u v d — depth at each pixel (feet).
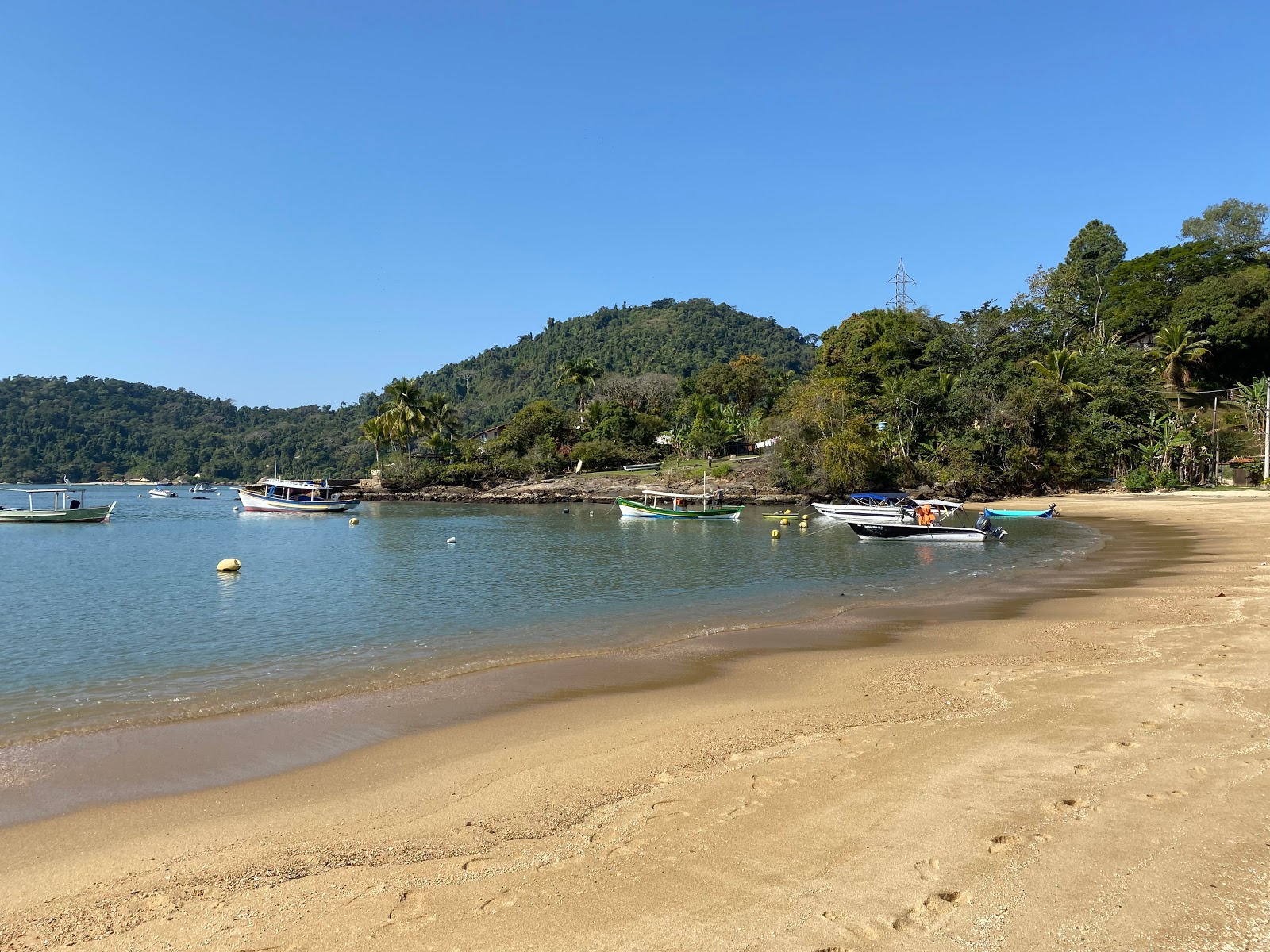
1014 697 34.35
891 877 18.79
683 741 30.99
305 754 31.58
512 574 93.45
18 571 101.14
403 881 20.15
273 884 20.40
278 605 72.54
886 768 26.11
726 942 16.42
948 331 266.98
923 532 125.39
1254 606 54.08
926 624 56.39
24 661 50.49
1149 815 21.31
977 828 21.12
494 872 20.39
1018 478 222.89
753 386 377.30
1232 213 286.66
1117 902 17.15
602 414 345.31
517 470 309.22
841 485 218.79
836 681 40.34
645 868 20.04
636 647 51.37
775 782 25.53
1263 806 21.52
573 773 27.99
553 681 42.83
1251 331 230.07
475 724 35.14
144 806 26.45
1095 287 300.40
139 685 44.11
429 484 301.02
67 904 19.90
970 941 16.07
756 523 182.09
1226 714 29.89
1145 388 232.32
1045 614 57.98
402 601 74.08
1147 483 208.44
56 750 32.60
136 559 116.16
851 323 311.47
